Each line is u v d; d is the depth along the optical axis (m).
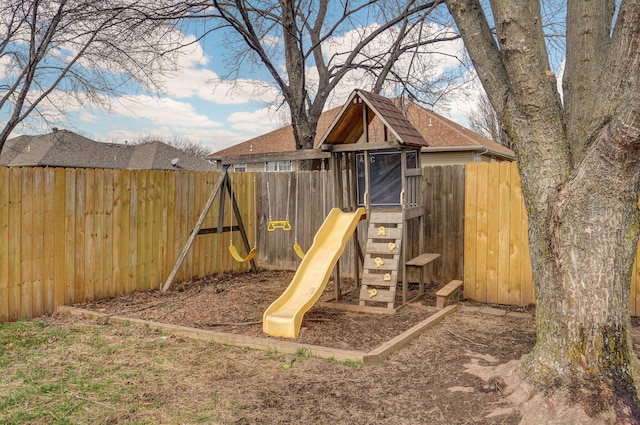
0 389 3.78
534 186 3.64
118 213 7.20
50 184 6.26
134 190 7.45
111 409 3.46
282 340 5.06
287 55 10.35
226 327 5.66
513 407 3.42
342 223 6.75
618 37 3.25
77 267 6.64
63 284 6.46
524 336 5.27
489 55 3.93
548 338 3.58
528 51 3.49
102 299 6.97
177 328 5.41
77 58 11.35
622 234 3.38
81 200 6.66
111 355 4.66
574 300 3.41
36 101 11.52
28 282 6.04
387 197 6.93
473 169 7.18
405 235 6.59
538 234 3.65
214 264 9.09
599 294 3.35
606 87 3.31
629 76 3.16
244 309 6.52
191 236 7.84
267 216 9.92
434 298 7.16
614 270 3.35
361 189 7.24
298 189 9.60
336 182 7.11
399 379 4.02
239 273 9.50
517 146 3.75
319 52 11.52
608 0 3.89
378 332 5.39
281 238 9.78
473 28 3.95
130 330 5.54
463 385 3.87
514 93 3.64
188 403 3.57
